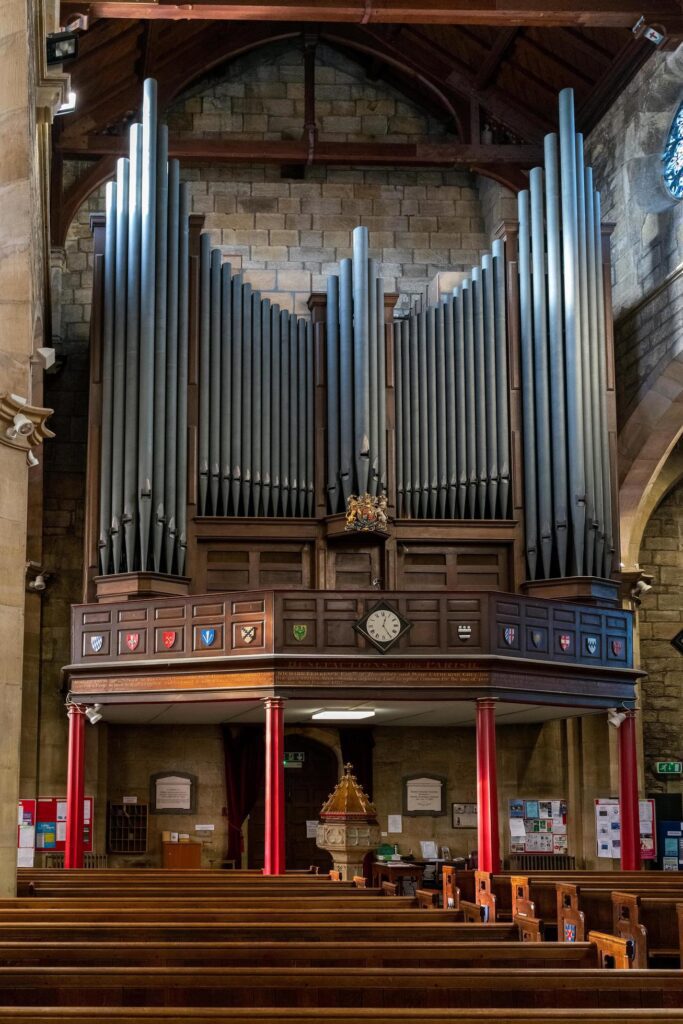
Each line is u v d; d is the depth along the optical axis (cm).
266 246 2756
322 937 962
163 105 2672
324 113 2819
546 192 2386
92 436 2261
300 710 2230
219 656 2022
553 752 2581
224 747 2527
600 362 2330
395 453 2336
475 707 2130
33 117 1536
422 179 2828
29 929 941
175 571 2214
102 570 2212
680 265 2219
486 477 2303
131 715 2347
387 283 2777
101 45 2412
